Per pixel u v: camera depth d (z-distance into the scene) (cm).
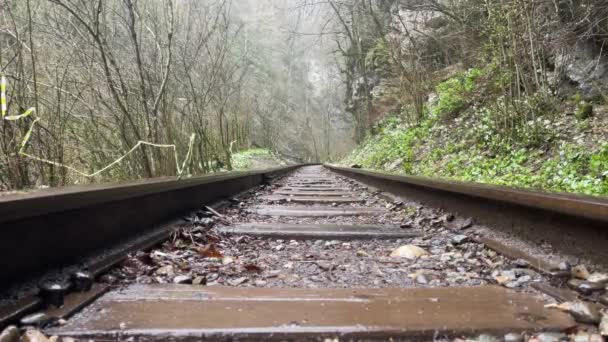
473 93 963
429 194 422
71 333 127
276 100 3109
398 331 131
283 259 251
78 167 460
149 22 613
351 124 2845
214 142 972
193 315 144
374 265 234
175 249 263
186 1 741
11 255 151
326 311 149
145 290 173
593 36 607
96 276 182
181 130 654
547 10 646
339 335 130
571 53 641
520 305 155
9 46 361
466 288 181
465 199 332
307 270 224
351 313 147
